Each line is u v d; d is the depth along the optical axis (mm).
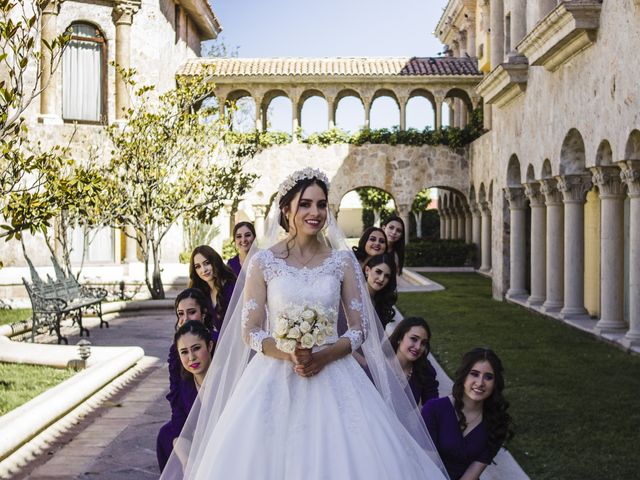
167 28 27922
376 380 4219
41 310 13242
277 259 3846
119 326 16109
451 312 16953
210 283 6992
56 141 22609
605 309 13078
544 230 17562
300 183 3857
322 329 3488
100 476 6203
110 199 17391
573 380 9570
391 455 3613
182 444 4324
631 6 10820
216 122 19734
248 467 3500
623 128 11258
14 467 6449
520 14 17859
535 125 16703
